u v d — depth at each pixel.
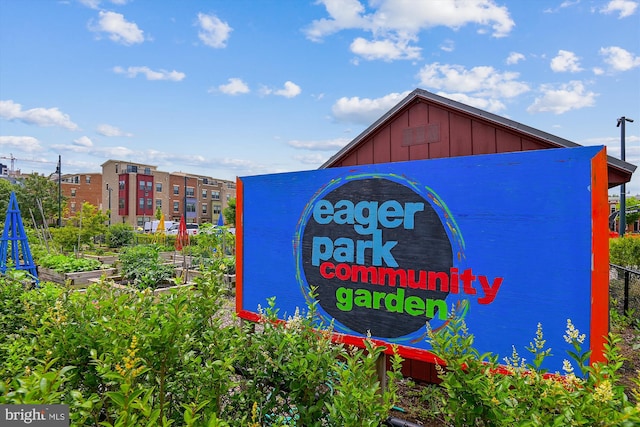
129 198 55.75
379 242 3.15
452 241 2.82
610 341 1.80
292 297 3.67
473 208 2.75
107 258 14.98
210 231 6.14
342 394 1.67
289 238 3.73
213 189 70.06
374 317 3.14
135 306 2.36
